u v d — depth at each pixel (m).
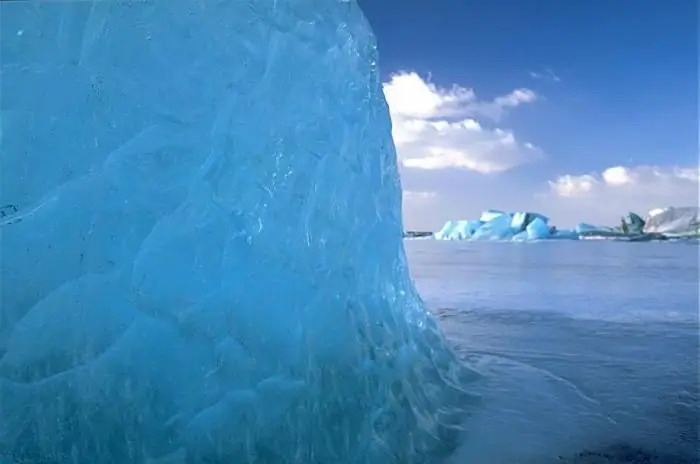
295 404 2.83
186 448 2.58
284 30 3.31
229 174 2.90
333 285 3.23
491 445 3.21
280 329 2.90
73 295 2.62
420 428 3.24
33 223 2.67
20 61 2.80
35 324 2.61
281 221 3.03
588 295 8.25
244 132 2.98
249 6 3.21
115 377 2.59
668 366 4.56
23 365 2.57
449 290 8.87
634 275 10.71
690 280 10.04
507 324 6.18
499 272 11.53
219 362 2.70
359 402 3.08
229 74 3.02
